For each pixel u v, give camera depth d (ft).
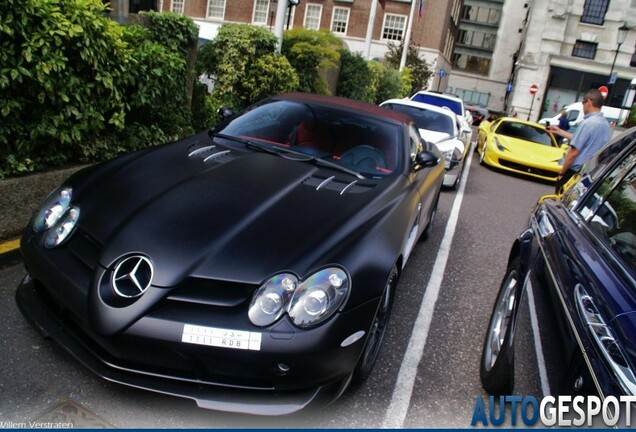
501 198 29.60
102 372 7.63
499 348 9.11
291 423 7.97
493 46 226.58
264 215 8.61
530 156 36.52
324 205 9.34
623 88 124.57
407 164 12.28
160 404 7.97
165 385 7.50
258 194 9.25
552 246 8.14
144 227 7.98
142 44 17.08
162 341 7.16
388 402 8.96
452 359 10.79
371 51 114.83
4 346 8.75
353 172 11.17
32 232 8.92
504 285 10.16
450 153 27.71
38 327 8.35
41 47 12.59
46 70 12.53
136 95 16.52
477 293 14.78
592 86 127.85
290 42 37.24
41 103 13.28
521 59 130.31
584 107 19.86
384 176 11.50
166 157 10.79
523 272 9.00
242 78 27.27
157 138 18.13
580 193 9.16
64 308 8.04
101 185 9.35
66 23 13.01
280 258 7.68
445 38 131.54
